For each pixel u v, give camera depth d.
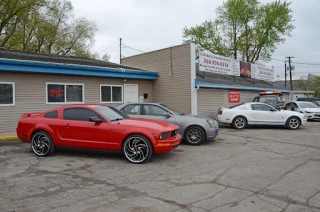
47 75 11.95
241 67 19.81
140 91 15.87
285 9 36.16
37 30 28.05
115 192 4.53
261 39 37.16
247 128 14.11
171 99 15.60
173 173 5.64
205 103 15.71
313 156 7.34
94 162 6.55
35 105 11.58
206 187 4.78
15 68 10.40
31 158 6.95
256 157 7.20
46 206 3.95
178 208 3.89
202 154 7.57
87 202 4.10
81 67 12.45
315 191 4.59
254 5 37.56
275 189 4.68
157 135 6.42
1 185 4.87
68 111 7.16
